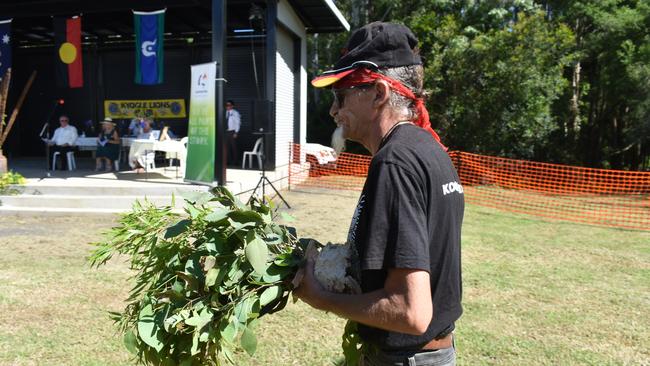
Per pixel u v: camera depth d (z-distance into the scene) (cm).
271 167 1103
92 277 472
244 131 1300
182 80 1371
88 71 1423
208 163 820
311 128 1833
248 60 1292
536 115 1485
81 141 1098
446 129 1523
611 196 1260
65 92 1447
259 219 140
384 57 131
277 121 1127
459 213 131
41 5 1087
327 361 321
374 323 115
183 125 1383
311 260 136
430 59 1516
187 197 150
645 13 1511
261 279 136
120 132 1410
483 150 1523
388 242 114
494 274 516
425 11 1703
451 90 1534
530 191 1300
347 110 136
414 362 131
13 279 464
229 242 144
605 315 408
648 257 609
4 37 1108
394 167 117
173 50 1369
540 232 759
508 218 888
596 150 1922
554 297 449
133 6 1043
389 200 115
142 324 141
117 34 1370
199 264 145
